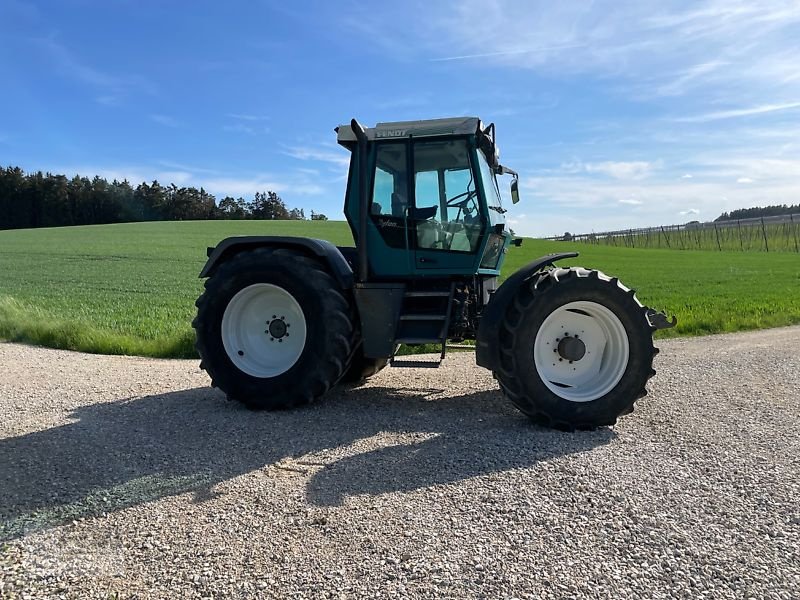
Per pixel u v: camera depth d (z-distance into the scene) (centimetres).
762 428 468
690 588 255
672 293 1762
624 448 427
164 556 285
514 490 352
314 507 334
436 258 564
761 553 281
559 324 499
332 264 557
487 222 554
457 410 543
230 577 267
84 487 367
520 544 291
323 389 544
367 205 568
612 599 247
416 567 271
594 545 289
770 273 2630
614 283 485
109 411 547
